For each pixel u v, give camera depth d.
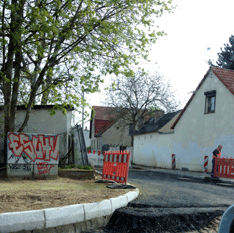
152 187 9.16
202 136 19.56
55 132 12.34
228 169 13.02
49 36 9.69
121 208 5.16
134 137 34.03
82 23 10.25
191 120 20.98
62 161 11.44
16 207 4.24
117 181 8.16
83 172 9.78
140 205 5.59
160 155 25.91
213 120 18.50
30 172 8.78
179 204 5.86
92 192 6.10
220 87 17.95
